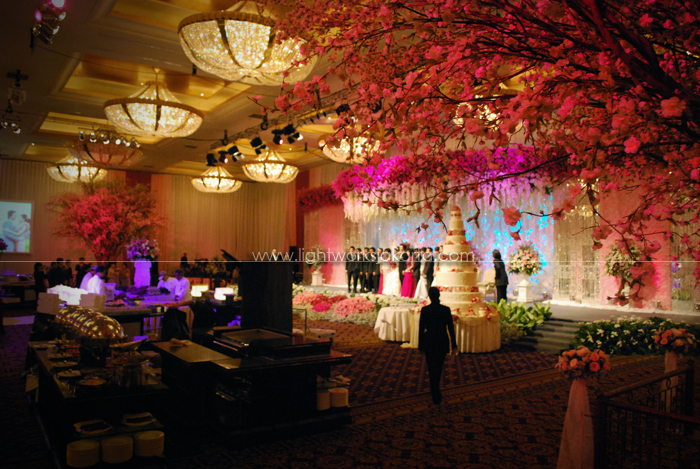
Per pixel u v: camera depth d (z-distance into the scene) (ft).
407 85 4.67
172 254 73.00
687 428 14.07
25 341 31.22
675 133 4.61
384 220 57.57
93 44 26.89
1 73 32.09
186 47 17.94
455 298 28.86
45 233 63.31
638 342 27.45
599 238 4.74
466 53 4.48
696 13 3.84
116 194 33.94
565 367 12.21
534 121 3.98
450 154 5.20
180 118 28.86
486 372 23.61
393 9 4.67
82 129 47.96
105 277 29.91
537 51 4.59
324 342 16.17
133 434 12.39
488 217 47.67
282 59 17.28
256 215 79.92
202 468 12.68
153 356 20.01
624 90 4.19
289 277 20.77
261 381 14.56
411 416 16.92
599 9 3.76
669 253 35.06
